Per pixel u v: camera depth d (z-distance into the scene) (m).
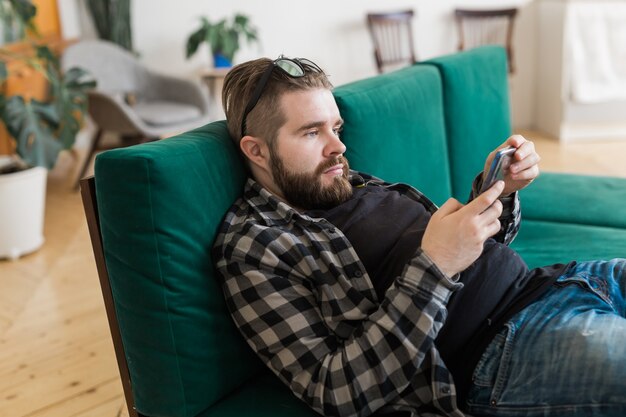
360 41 4.82
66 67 3.74
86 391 1.87
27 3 3.08
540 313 1.08
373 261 1.15
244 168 1.25
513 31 4.84
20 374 1.97
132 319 1.08
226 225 1.14
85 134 4.75
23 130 2.93
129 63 4.05
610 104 4.46
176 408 1.09
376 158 1.60
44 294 2.53
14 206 2.83
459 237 0.98
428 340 0.98
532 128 5.01
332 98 1.20
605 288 1.19
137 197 1.01
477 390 1.06
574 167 3.91
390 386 0.99
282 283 1.07
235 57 4.69
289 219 1.15
